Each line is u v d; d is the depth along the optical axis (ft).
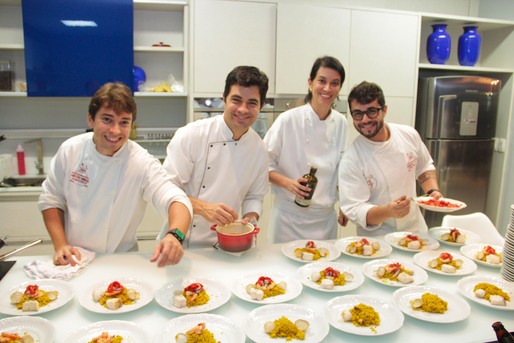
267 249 5.29
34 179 10.46
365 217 5.72
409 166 6.24
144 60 10.96
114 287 3.90
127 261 4.78
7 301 3.80
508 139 12.35
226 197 5.68
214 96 9.98
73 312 3.72
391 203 5.29
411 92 11.19
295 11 10.04
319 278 4.34
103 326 3.38
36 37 9.22
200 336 3.27
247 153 5.64
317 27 10.24
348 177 6.14
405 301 3.95
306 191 6.25
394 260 4.89
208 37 9.77
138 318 3.65
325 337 3.39
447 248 5.49
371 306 3.81
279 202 7.25
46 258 4.87
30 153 10.84
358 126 5.83
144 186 5.06
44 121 10.79
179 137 5.48
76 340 3.24
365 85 5.68
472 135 11.82
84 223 4.98
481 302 3.89
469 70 11.99
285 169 6.98
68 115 10.89
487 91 11.76
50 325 3.34
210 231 5.68
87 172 4.88
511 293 4.11
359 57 10.66
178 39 11.05
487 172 12.24
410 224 6.36
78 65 9.48
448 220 6.47
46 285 4.11
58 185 5.06
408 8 12.59
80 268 4.47
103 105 4.43
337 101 10.11
